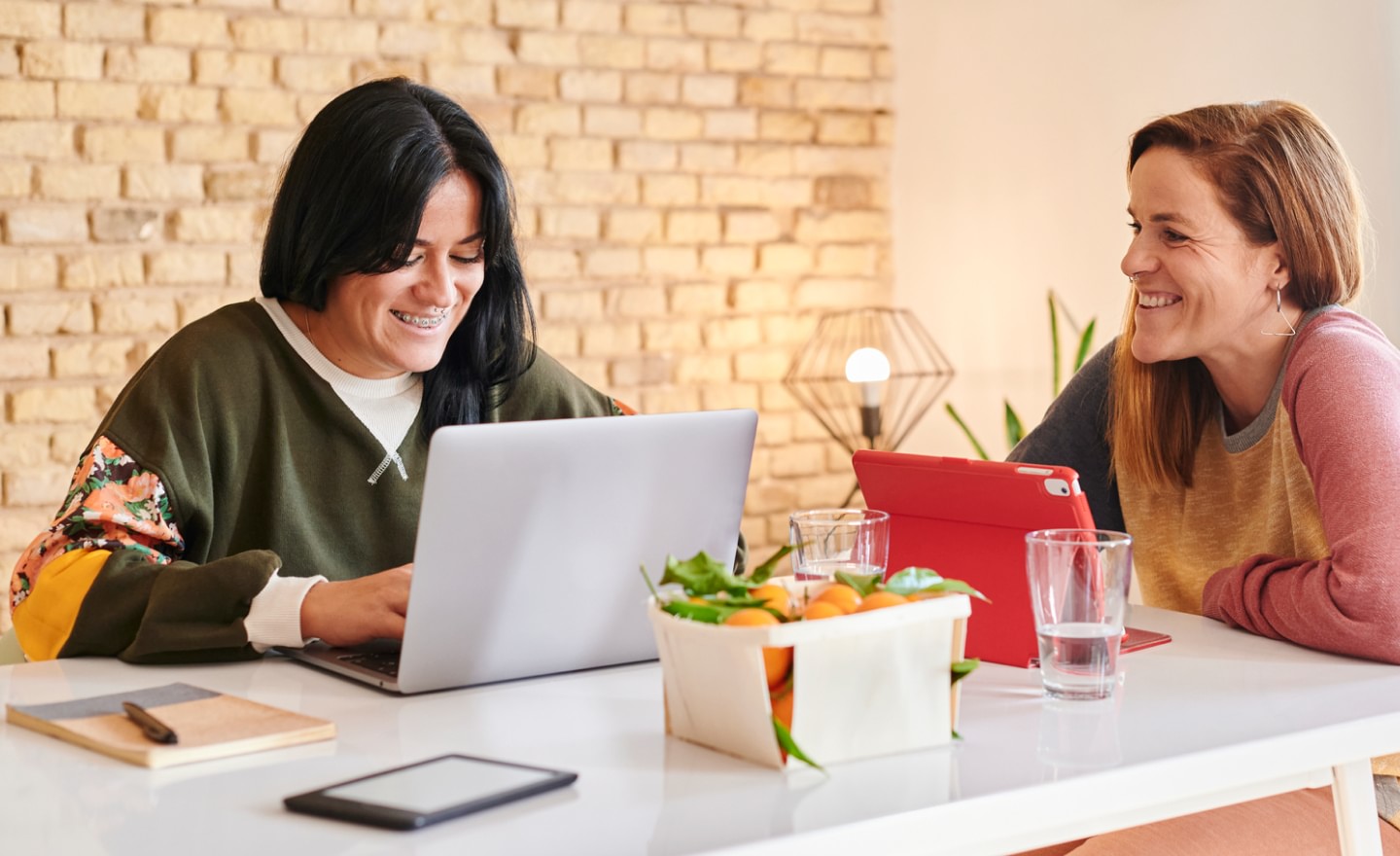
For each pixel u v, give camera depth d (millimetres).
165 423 1681
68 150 3389
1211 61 3256
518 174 3875
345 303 1750
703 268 4137
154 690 1312
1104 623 1268
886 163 4383
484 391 1926
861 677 1098
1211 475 1827
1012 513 1394
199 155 3516
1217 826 1492
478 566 1310
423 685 1336
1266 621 1506
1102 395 1957
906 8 4301
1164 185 1681
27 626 1545
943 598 1127
